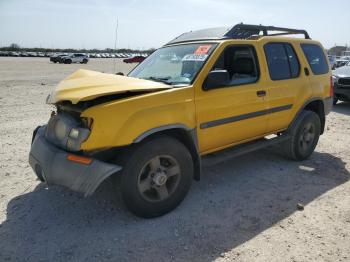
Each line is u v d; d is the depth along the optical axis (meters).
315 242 3.35
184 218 3.78
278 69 5.12
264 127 4.96
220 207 4.05
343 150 6.42
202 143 4.14
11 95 12.85
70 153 3.46
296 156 5.64
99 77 3.97
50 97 3.85
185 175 3.90
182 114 3.78
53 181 3.51
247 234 3.48
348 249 3.24
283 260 3.07
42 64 42.31
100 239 3.37
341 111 10.58
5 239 3.34
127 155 3.49
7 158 5.53
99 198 4.19
